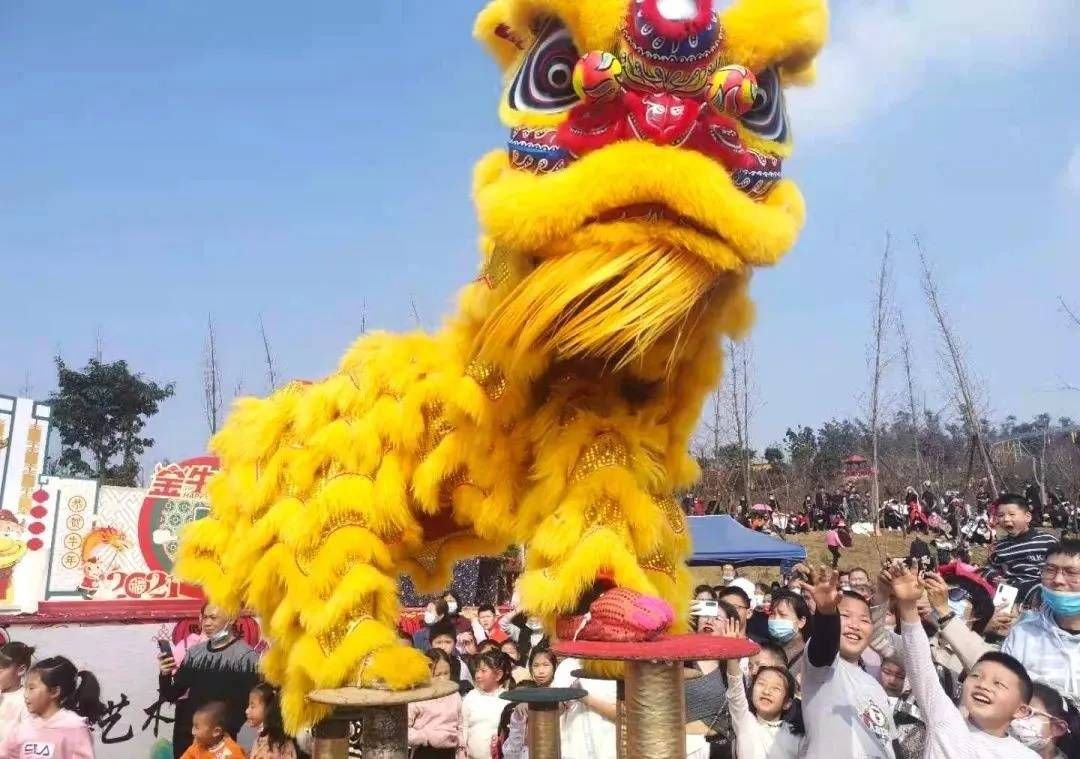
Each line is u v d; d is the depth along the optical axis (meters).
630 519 2.20
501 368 2.47
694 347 2.39
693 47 2.09
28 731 4.14
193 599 6.69
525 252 2.21
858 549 19.58
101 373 18.30
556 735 2.74
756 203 2.19
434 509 2.63
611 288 2.06
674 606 2.35
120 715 6.15
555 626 2.21
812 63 2.55
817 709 3.22
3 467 6.18
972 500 22.83
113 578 6.46
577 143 2.19
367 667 2.47
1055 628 3.46
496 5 2.70
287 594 2.66
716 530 11.19
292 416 2.98
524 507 2.39
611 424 2.33
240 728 5.16
